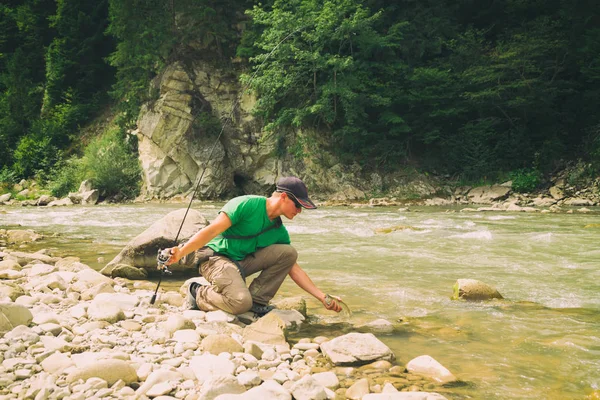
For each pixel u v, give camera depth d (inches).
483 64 850.1
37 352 90.6
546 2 918.4
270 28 778.2
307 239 291.4
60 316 116.5
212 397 74.2
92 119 1009.5
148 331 108.7
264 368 90.8
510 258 220.7
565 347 102.2
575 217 457.1
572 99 866.1
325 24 749.9
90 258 220.1
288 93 821.2
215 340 97.0
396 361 96.3
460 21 976.9
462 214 501.7
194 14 840.9
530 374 88.8
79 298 139.6
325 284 167.5
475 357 97.8
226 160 823.1
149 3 847.1
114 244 269.4
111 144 876.0
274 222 132.4
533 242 274.7
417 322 122.8
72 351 93.7
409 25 879.7
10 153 964.0
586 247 255.0
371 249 249.1
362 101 803.4
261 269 133.8
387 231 325.4
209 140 812.6
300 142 803.4
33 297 132.0
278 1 772.0
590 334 111.0
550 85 823.7
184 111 813.2
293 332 116.7
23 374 80.5
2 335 99.6
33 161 903.7
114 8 858.8
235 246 129.7
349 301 144.9
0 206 705.0
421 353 100.8
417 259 218.5
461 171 832.9
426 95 819.4
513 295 150.6
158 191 810.2
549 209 557.0
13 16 1116.5
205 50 863.7
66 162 900.6
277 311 128.3
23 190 855.1
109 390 75.9
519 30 888.9
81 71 1042.1
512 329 115.6
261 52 825.5
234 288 124.2
